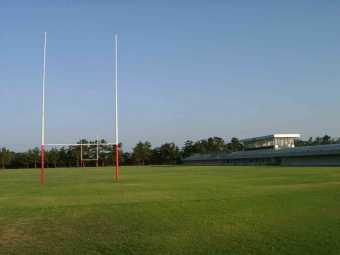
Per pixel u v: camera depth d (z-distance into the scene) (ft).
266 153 291.99
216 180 92.27
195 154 449.06
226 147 475.31
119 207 42.73
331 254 23.11
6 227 32.35
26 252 24.70
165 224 32.78
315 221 32.86
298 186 66.95
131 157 417.69
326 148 227.20
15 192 65.82
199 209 40.42
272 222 32.78
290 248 24.53
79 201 49.52
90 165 350.84
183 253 23.90
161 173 145.28
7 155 366.22
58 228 31.86
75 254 24.06
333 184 69.56
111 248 25.30
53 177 126.82
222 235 28.40
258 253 23.59
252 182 81.61
